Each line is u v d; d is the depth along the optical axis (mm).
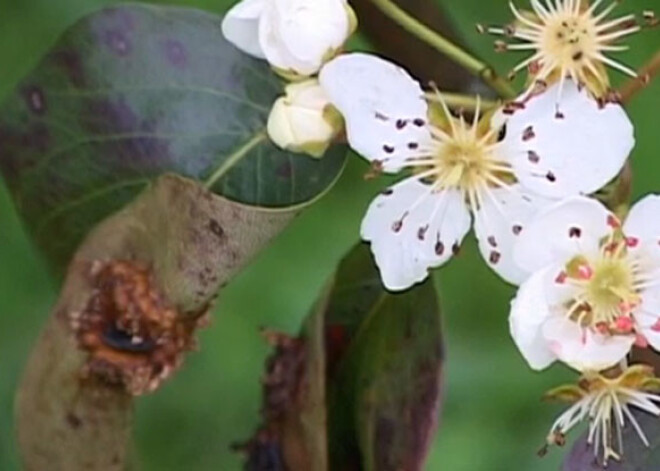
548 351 255
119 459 254
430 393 260
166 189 248
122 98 269
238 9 259
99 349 251
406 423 261
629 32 257
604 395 258
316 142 259
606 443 258
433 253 259
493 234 258
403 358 262
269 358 269
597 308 255
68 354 250
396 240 259
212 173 269
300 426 266
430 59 269
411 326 262
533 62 256
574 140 255
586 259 255
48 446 252
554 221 255
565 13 256
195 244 250
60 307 250
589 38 255
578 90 255
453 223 259
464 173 258
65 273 269
